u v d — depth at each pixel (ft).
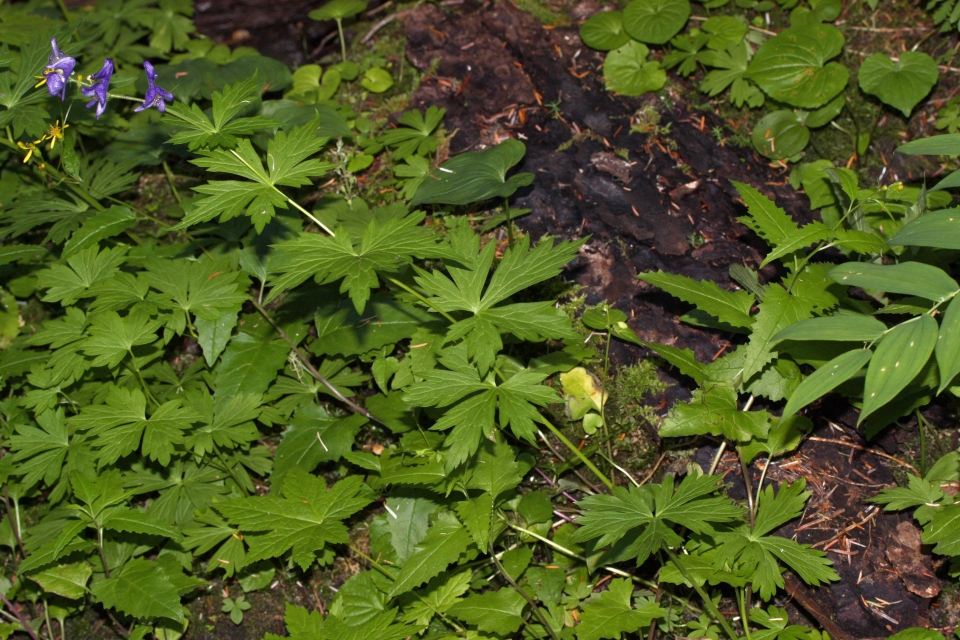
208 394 4.83
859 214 4.87
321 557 4.82
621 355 4.91
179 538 4.73
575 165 5.11
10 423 4.96
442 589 4.67
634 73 5.22
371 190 5.20
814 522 4.74
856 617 4.66
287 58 5.51
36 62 4.83
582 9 5.37
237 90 4.61
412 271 4.97
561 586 4.72
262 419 4.85
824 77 5.11
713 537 4.58
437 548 4.59
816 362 4.67
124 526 4.65
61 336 4.81
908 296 4.83
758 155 5.15
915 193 5.00
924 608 4.66
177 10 5.56
